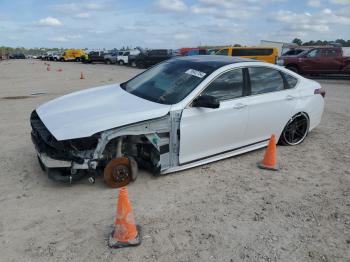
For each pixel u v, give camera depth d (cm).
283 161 543
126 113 416
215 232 347
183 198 413
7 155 541
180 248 321
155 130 424
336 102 1098
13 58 8200
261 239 338
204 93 462
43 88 1456
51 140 396
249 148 540
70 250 315
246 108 505
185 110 441
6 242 325
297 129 612
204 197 418
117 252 313
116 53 4531
